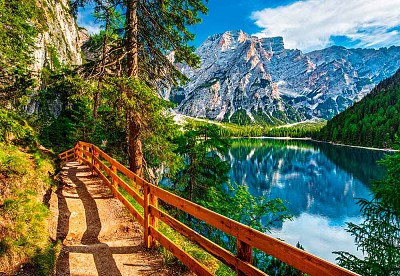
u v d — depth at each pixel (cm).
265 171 6806
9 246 454
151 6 1078
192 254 527
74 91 848
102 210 778
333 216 3528
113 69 1060
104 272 470
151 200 558
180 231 440
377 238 854
